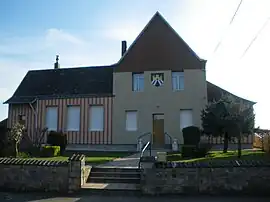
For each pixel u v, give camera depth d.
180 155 16.44
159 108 22.78
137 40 24.09
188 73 22.92
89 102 23.73
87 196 10.06
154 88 23.12
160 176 10.23
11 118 24.80
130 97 23.30
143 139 22.50
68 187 10.66
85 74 26.58
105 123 23.25
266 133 18.95
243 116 15.32
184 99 22.62
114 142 22.88
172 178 10.20
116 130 23.02
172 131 22.36
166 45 23.62
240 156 14.40
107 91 24.14
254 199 9.40
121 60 23.98
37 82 26.92
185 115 22.59
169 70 23.17
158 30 24.02
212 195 9.97
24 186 11.06
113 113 23.28
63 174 10.85
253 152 16.91
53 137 19.06
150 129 22.61
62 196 10.10
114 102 23.42
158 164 10.34
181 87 23.08
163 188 10.16
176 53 23.36
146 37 24.03
